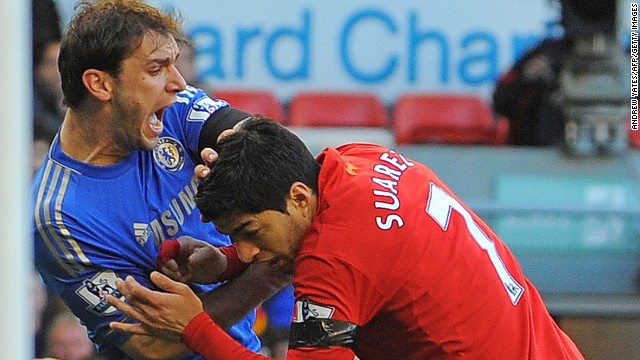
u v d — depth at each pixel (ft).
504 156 60.75
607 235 56.80
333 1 77.05
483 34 76.79
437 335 22.99
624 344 54.70
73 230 24.93
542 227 56.49
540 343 24.73
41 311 48.01
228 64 75.61
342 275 21.86
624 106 60.85
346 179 22.74
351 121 73.51
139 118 24.25
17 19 14.10
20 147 14.21
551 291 56.44
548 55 65.62
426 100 74.02
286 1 76.23
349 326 21.94
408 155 61.26
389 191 22.90
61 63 24.30
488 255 24.04
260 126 22.63
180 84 24.49
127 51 23.66
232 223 22.40
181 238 25.76
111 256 25.38
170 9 27.40
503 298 23.75
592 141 60.49
